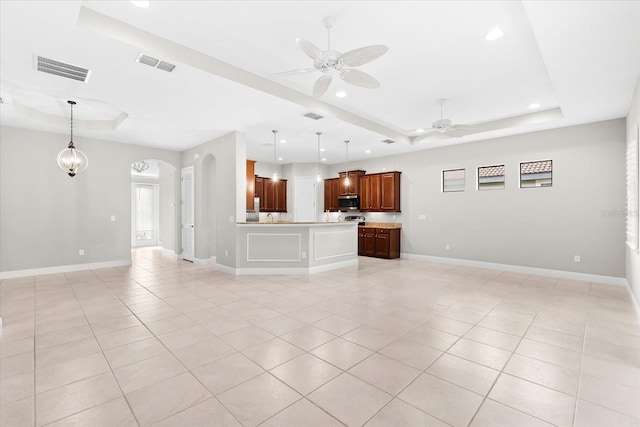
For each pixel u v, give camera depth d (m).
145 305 3.79
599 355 2.51
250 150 7.73
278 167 10.01
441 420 1.74
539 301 3.99
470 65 3.54
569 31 2.53
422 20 2.72
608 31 2.52
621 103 4.22
